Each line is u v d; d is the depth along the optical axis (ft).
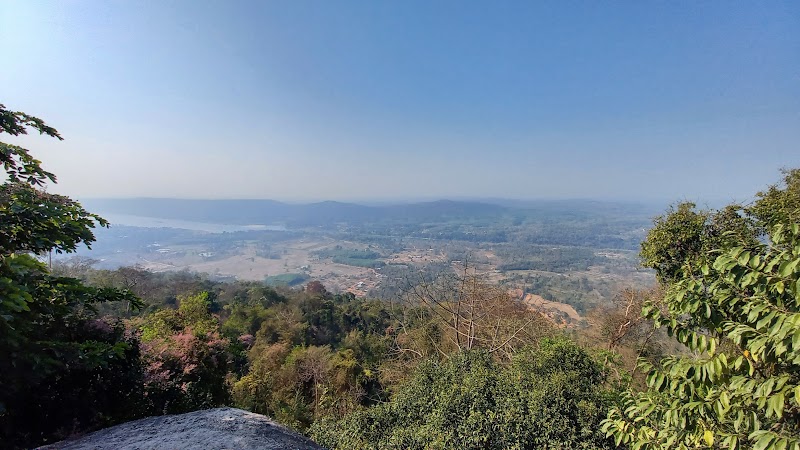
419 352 40.91
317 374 48.73
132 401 14.43
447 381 20.47
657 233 23.97
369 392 49.62
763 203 20.94
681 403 7.89
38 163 13.44
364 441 18.51
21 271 9.29
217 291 104.99
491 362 22.70
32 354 9.39
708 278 7.95
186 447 9.42
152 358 16.71
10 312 8.82
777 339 5.91
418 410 19.90
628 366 36.04
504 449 15.70
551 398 16.72
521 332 38.70
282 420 35.65
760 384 6.34
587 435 15.52
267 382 43.86
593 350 26.40
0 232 10.43
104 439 10.52
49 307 11.54
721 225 22.21
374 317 94.84
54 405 12.09
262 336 72.64
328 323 90.53
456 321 38.96
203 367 19.27
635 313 36.58
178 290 86.84
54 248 11.96
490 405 17.47
